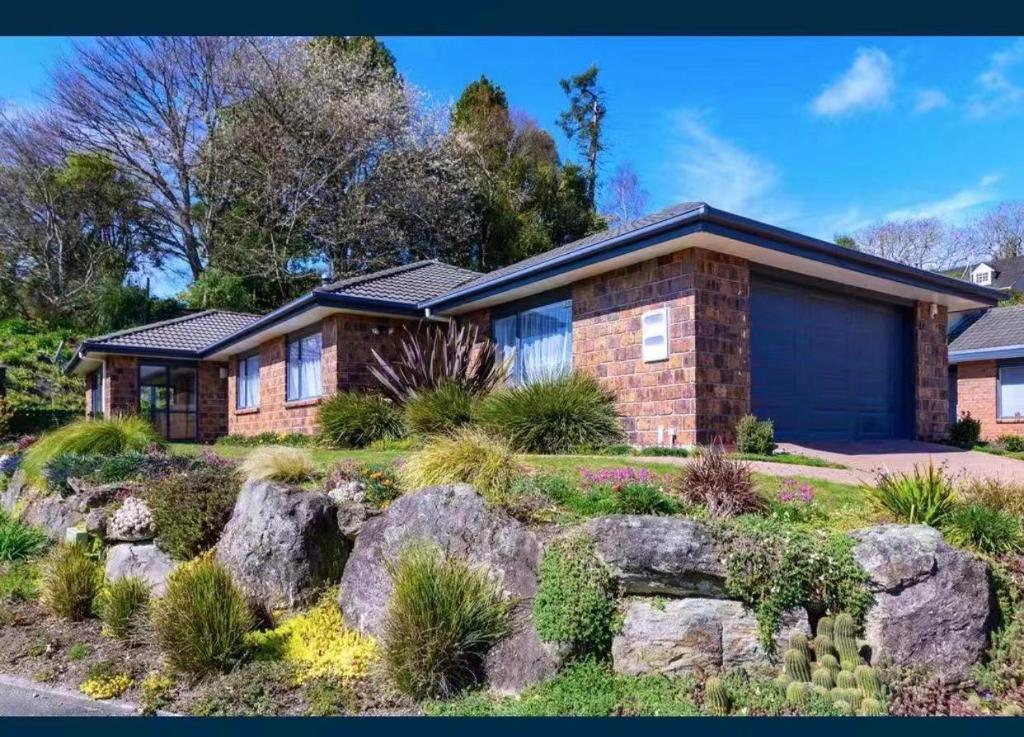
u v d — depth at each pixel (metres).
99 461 9.63
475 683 4.80
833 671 4.41
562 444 10.22
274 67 28.58
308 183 29.14
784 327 11.69
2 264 31.77
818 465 9.07
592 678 4.55
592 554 4.95
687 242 9.71
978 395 19.91
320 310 14.06
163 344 20.69
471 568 5.20
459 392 12.04
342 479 7.09
